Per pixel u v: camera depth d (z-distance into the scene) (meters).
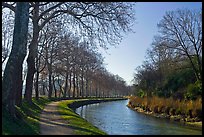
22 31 17.28
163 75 60.34
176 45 50.91
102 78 99.06
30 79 32.22
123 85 153.88
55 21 28.55
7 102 16.22
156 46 53.94
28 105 30.52
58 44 47.16
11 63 16.84
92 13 25.92
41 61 51.12
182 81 49.66
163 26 53.50
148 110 48.47
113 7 25.61
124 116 40.72
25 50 17.48
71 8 26.55
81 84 93.12
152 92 57.72
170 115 39.75
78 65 67.94
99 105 71.06
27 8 17.58
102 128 26.27
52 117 26.06
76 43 48.47
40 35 40.81
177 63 51.91
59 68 57.03
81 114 41.53
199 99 37.28
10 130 13.76
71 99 71.56
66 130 17.89
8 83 16.50
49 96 59.88
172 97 45.78
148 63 69.94
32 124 18.58
